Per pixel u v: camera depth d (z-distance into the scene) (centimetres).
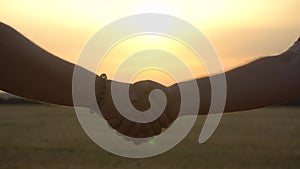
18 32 267
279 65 267
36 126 5066
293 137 3881
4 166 2059
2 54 256
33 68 260
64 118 6656
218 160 2325
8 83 261
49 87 263
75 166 2016
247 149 2838
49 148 2680
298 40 271
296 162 2327
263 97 266
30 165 2086
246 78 267
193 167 2080
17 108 9575
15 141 3238
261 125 5853
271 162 2305
